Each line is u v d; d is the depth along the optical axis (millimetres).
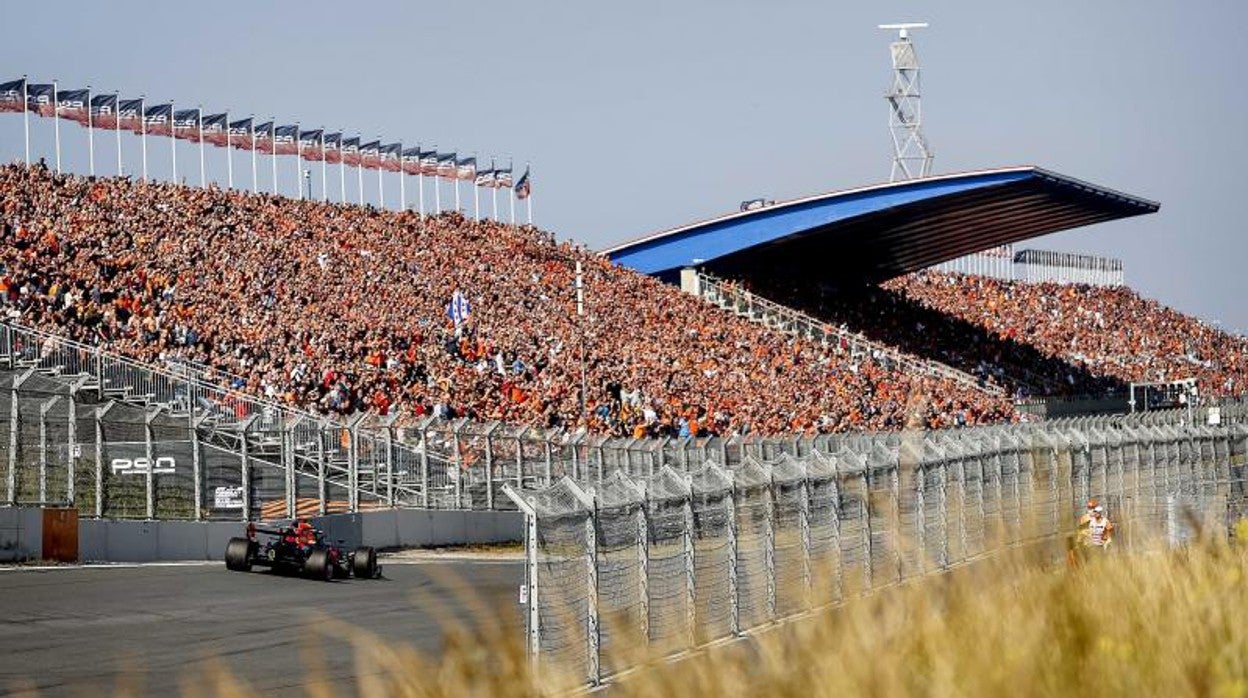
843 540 30453
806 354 106375
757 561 26703
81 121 92750
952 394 106562
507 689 11477
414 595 35781
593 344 88750
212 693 21047
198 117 98500
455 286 89750
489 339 80812
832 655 10914
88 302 61281
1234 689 11219
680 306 109125
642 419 74250
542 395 72312
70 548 41500
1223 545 17859
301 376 61500
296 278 78875
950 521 35406
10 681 22281
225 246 78938
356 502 50375
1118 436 45625
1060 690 10930
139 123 94750
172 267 71625
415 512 52156
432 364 71938
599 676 20250
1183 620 13109
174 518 44844
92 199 77812
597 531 20797
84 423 43500
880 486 32500
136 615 31047
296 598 35094
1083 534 17609
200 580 38625
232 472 46875
